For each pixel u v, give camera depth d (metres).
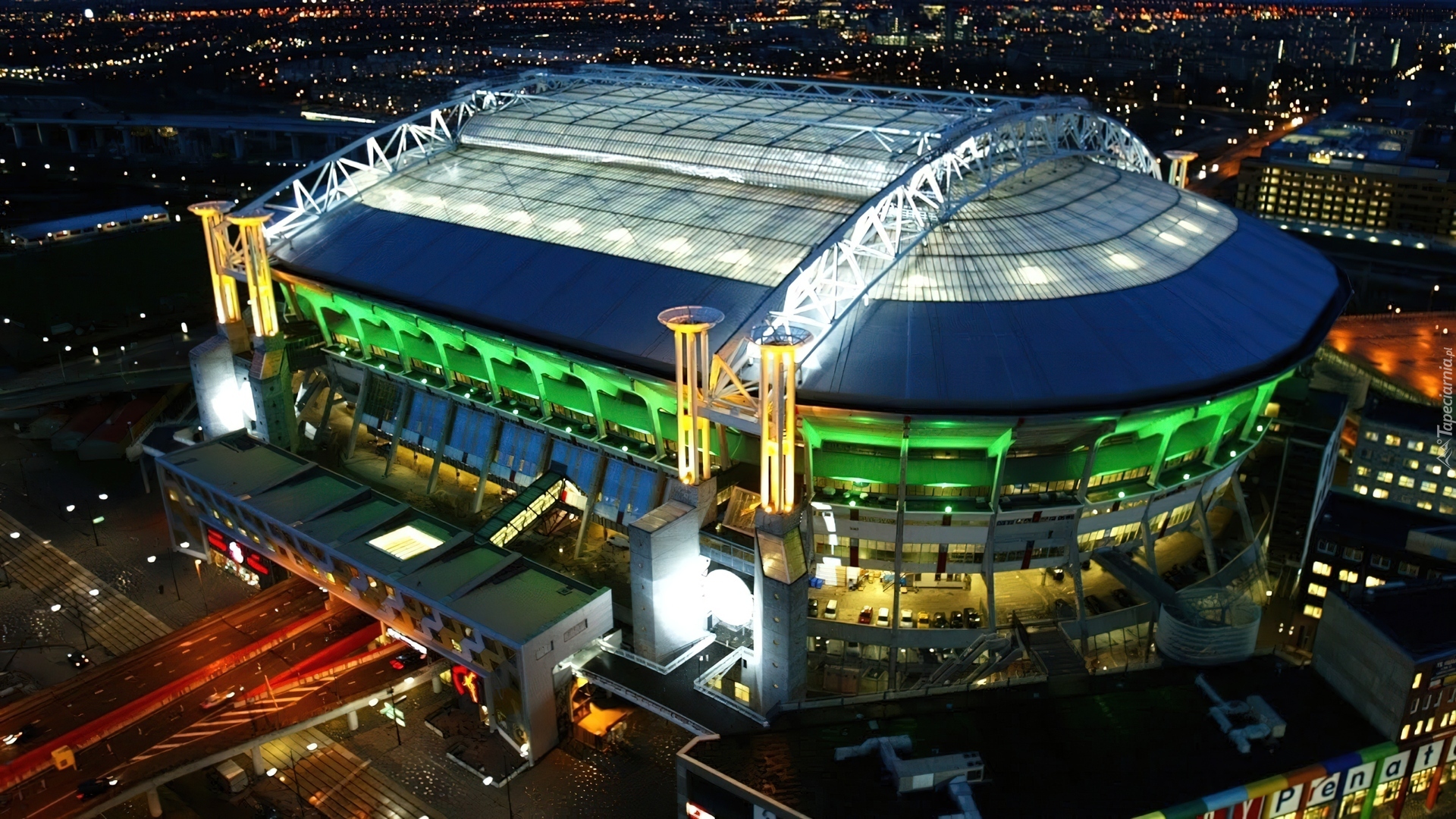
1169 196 146.62
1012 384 106.31
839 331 112.81
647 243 133.25
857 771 88.81
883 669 112.12
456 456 142.12
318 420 159.00
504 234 143.12
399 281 139.75
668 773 105.38
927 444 108.19
